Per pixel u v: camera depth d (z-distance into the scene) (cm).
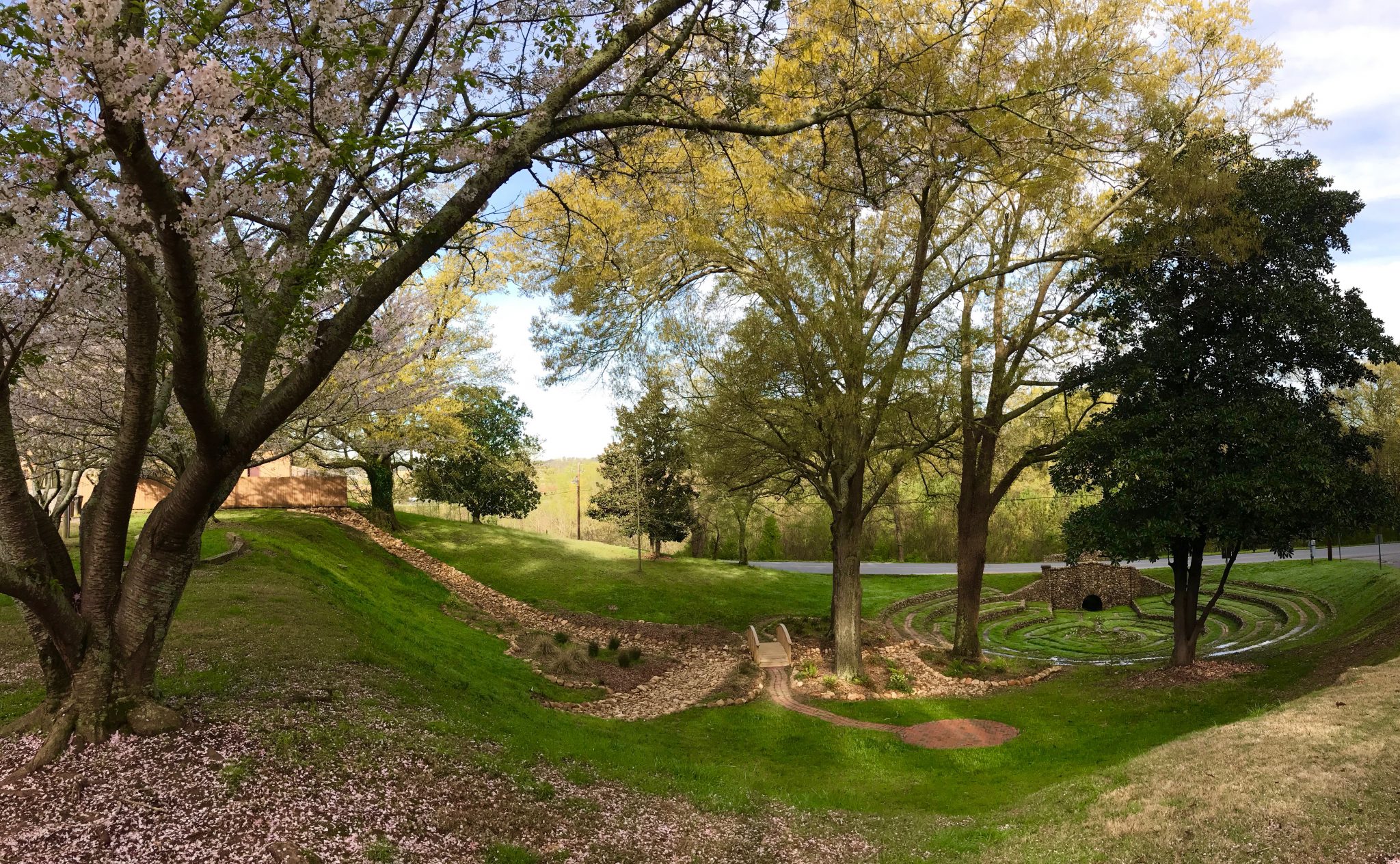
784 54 961
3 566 697
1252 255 1845
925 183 1664
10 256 638
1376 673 1299
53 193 621
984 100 1401
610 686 2017
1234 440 1759
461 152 738
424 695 1231
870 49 1087
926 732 1670
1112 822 827
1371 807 725
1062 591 3584
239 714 915
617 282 1956
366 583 2406
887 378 1983
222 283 782
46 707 810
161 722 806
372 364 1688
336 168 730
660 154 1348
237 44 672
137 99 516
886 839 941
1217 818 766
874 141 1235
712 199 1777
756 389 2058
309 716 959
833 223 1838
